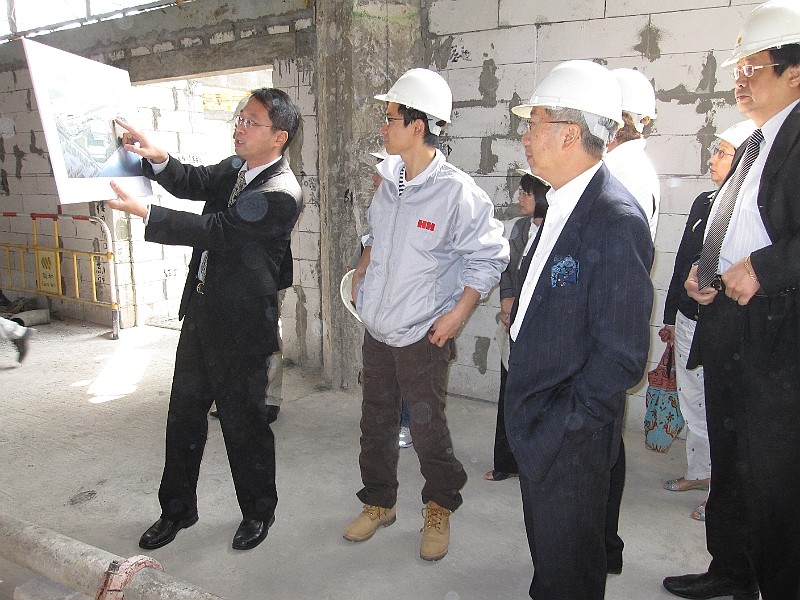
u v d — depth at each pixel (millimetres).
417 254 2291
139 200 2238
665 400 3141
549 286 1627
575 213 1607
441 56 4121
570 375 1613
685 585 2270
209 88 7016
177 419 2490
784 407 1733
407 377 2363
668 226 3533
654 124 3498
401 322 2291
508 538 2666
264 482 2543
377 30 4008
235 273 2328
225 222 2223
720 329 1920
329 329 4434
